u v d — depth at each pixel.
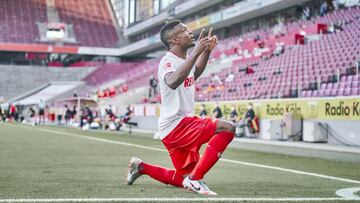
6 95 49.56
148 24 47.53
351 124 12.32
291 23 29.17
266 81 20.70
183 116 3.94
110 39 54.81
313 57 20.00
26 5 55.91
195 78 4.12
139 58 54.38
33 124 31.73
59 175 5.20
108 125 24.45
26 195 3.66
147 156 8.34
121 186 4.26
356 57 16.86
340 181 5.03
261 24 34.31
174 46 3.90
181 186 4.13
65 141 12.87
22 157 7.70
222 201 3.40
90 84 49.84
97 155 8.34
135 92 36.25
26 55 51.78
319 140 13.21
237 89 22.25
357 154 8.85
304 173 5.89
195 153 3.96
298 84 16.42
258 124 16.05
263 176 5.41
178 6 42.41
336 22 23.67
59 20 55.28
